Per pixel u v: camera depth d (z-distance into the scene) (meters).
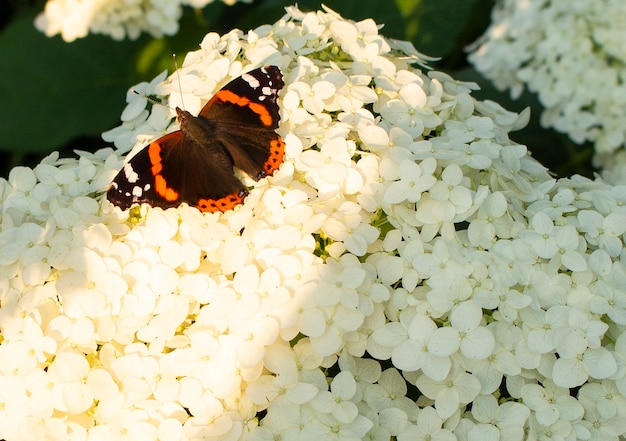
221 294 0.47
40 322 0.47
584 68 0.63
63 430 0.47
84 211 0.49
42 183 0.51
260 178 0.48
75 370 0.47
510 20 0.65
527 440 0.47
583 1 0.63
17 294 0.48
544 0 0.64
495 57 0.65
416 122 0.51
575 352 0.47
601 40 0.63
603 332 0.47
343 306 0.47
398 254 0.49
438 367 0.47
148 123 0.52
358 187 0.49
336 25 0.53
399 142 0.50
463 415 0.48
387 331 0.47
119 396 0.47
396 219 0.49
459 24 0.67
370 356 0.49
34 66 0.68
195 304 0.48
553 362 0.47
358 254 0.48
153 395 0.47
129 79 0.69
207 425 0.47
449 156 0.49
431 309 0.47
